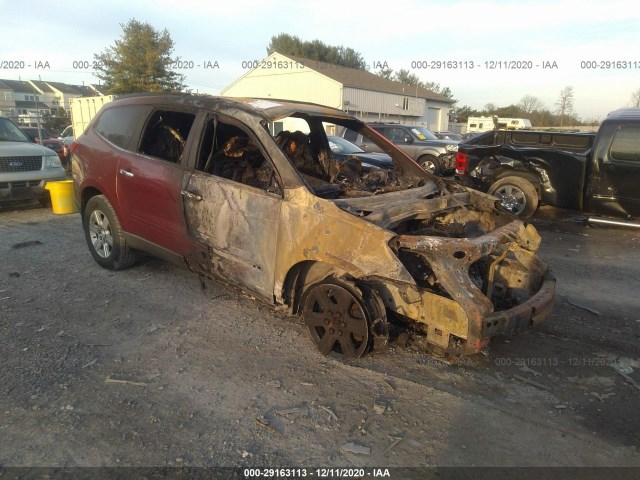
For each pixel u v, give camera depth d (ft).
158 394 10.64
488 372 11.87
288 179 12.01
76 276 17.71
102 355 12.23
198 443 9.16
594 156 25.61
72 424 9.60
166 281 17.26
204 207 13.61
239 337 13.30
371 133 16.66
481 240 11.25
